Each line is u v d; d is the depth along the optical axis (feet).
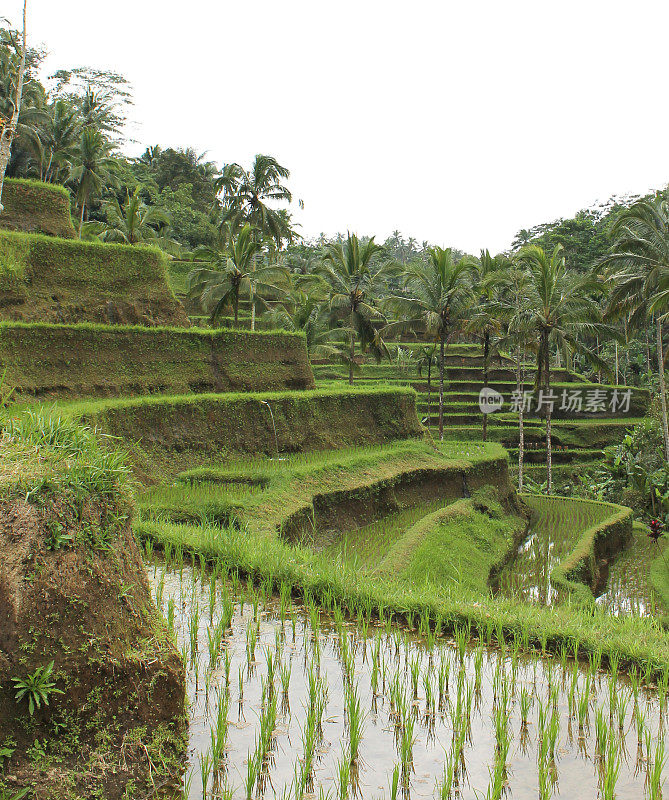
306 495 57.47
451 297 112.68
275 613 28.78
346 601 29.76
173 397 67.82
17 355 65.10
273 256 171.01
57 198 90.68
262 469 63.52
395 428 91.35
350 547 55.83
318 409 81.25
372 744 19.20
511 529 79.00
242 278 111.96
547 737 19.40
